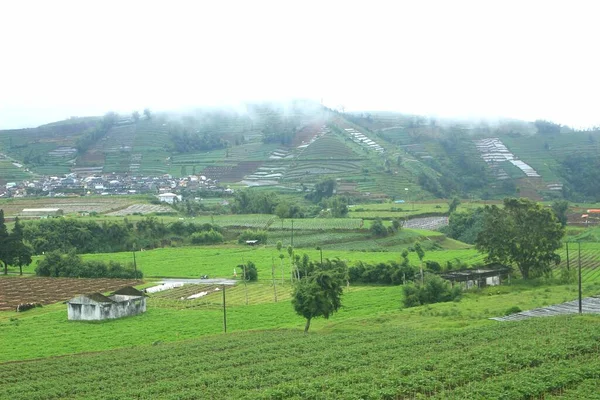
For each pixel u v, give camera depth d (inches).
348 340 3474.4
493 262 6294.3
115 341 4045.3
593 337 2962.6
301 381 2549.2
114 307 4731.8
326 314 4020.7
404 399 2260.1
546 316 3806.6
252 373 2834.6
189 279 6599.4
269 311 4872.0
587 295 4753.9
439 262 6604.3
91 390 2758.4
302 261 6294.3
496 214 6181.1
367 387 2342.5
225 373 2847.0
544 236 5944.9
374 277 6190.9
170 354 3417.8
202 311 4948.3
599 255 7140.8
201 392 2504.9
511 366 2532.0
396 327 3858.3
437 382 2359.7
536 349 2741.1
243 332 4055.1
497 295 5167.3
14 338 4146.2
